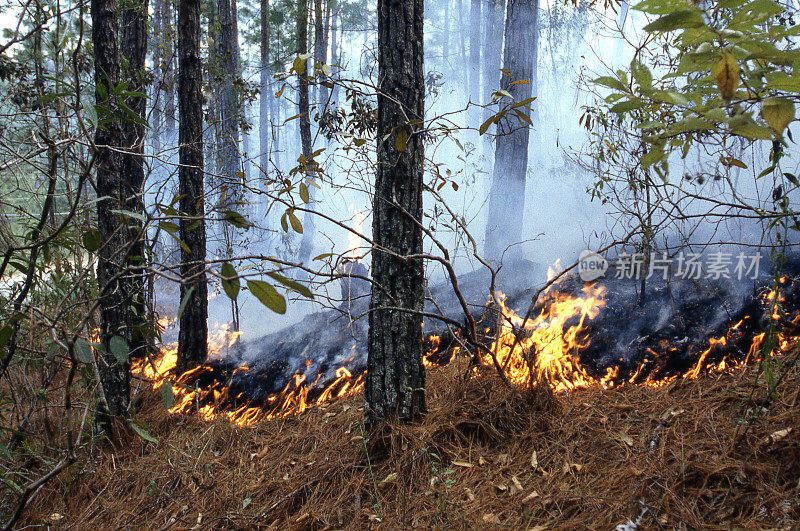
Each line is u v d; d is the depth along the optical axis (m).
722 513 2.22
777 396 2.87
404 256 2.84
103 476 3.43
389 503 2.77
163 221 1.92
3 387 3.54
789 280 4.11
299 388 5.01
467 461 2.98
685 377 3.61
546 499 2.55
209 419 4.38
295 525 2.73
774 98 0.86
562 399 3.56
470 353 3.50
